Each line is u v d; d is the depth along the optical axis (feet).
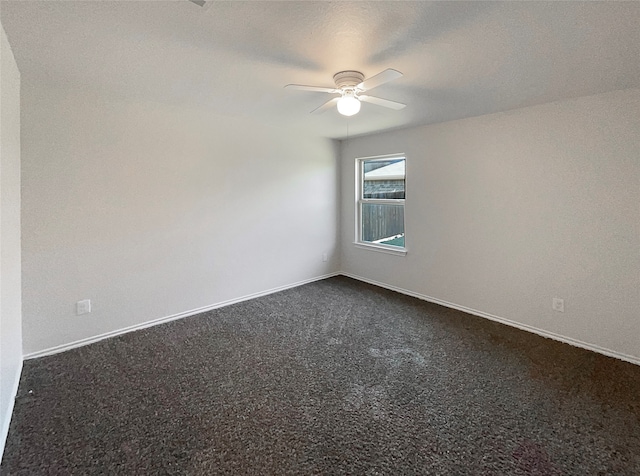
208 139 11.44
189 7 4.79
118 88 8.59
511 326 10.43
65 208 8.73
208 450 5.37
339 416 6.21
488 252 10.95
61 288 8.77
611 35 5.50
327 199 15.88
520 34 5.50
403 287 13.89
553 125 9.22
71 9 4.84
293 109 10.69
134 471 4.95
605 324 8.57
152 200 10.31
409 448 5.41
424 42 5.82
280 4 4.68
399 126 12.76
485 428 5.88
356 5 4.71
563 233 9.20
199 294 11.60
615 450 5.36
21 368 7.77
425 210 12.78
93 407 6.45
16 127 7.31
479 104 9.55
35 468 4.99
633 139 7.92
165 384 7.26
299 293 13.82
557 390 7.01
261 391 7.01
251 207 12.91
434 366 8.03
